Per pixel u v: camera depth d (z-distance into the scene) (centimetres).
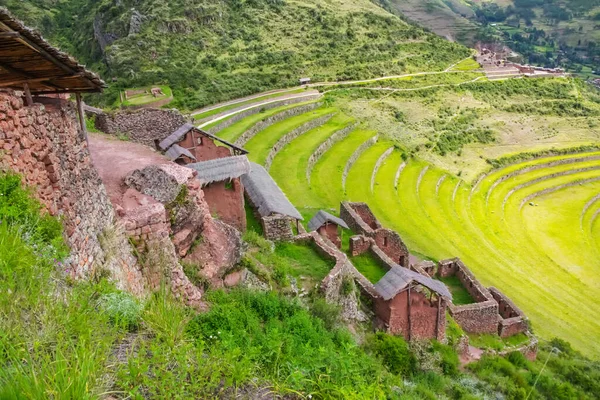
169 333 655
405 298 1862
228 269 1327
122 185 1247
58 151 844
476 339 2286
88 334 541
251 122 4691
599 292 3744
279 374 696
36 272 596
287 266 1711
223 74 6550
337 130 5244
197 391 568
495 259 3784
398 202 4197
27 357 451
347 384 738
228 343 729
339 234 2352
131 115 2175
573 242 4712
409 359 1678
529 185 6112
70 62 770
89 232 880
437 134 6531
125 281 919
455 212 4662
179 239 1217
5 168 672
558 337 2927
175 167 1370
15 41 632
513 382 1916
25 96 794
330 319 1416
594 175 6462
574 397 1969
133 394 496
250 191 2156
